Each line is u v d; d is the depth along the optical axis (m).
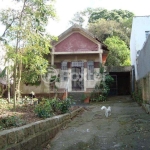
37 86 15.19
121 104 12.36
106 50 16.77
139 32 16.55
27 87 15.16
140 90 11.84
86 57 16.36
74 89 16.27
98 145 5.65
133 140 5.81
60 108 8.09
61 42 16.09
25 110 8.16
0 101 10.10
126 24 29.50
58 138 6.33
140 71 11.71
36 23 8.77
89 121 8.23
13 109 8.34
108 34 28.09
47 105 7.52
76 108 10.27
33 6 8.59
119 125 7.37
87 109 11.02
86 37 15.95
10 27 8.07
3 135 3.69
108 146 5.53
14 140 4.04
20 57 8.50
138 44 16.28
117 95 18.67
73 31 16.02
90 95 14.74
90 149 5.39
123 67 18.19
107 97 15.95
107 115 8.88
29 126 4.75
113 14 32.88
